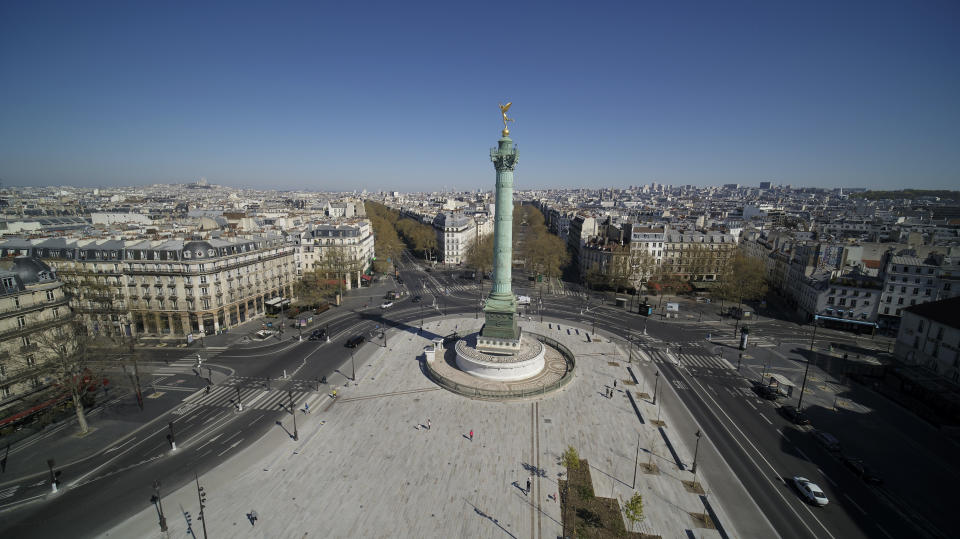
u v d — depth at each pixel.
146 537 47.12
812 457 63.25
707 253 176.00
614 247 171.62
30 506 51.47
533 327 122.12
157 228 158.88
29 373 69.31
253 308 124.50
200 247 106.94
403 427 69.06
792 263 149.50
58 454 61.75
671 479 57.47
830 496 55.09
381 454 62.03
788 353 104.75
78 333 76.88
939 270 111.31
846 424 72.56
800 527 49.75
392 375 88.50
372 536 47.34
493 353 91.56
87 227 166.50
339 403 76.75
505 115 85.69
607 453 62.97
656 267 173.00
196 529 48.19
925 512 52.72
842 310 123.50
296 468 58.84
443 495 53.78
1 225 148.88
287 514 50.44
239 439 65.75
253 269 123.81
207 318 108.44
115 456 61.44
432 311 138.00
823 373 93.25
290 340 108.19
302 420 71.19
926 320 91.19
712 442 66.50
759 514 51.62
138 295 107.44
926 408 76.56
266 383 84.38
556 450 63.41
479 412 73.88
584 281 183.12
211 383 84.00
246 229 149.50
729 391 84.19
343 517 50.03
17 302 71.69
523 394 78.94
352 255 167.62
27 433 66.69
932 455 64.38
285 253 138.75
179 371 89.62
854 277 123.88
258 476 57.22
